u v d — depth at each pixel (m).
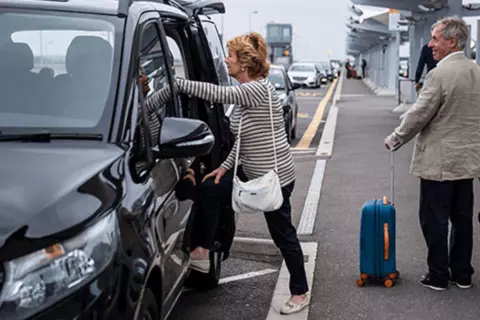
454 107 5.40
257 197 4.88
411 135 5.51
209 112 5.32
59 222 2.84
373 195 9.81
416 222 8.07
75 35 3.90
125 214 3.18
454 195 5.68
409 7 23.06
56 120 3.56
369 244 5.84
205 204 5.00
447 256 5.73
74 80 3.74
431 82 5.39
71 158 3.26
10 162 3.16
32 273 2.71
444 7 22.72
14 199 2.89
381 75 48.84
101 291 2.86
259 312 5.53
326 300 5.62
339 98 35.28
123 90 3.70
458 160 5.45
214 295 5.89
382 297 5.66
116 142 3.50
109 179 3.21
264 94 4.84
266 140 4.91
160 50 4.42
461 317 5.27
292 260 5.23
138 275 3.16
